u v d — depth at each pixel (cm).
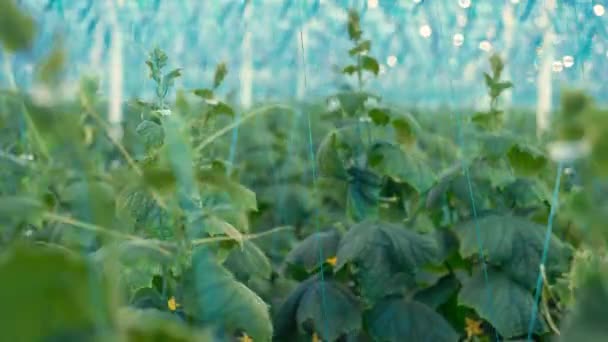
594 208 84
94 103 145
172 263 133
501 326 199
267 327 141
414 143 270
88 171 62
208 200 166
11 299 38
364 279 205
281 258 300
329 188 263
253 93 420
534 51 338
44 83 58
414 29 369
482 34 353
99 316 41
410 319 208
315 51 368
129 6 324
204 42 362
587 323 66
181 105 178
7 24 46
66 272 39
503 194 236
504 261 208
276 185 343
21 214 98
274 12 374
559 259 204
